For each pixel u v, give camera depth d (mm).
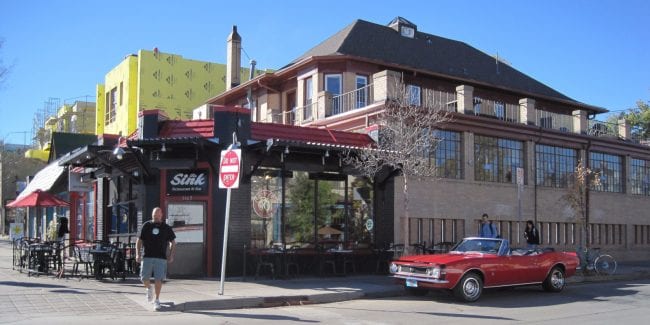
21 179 51750
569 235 25641
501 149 23375
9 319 9836
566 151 26047
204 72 39281
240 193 16547
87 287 13781
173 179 16516
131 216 17844
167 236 11352
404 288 14352
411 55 28281
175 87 38094
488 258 13477
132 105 37219
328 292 13492
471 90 22234
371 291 13977
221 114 16328
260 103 29531
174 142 15477
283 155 16906
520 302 13250
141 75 37062
